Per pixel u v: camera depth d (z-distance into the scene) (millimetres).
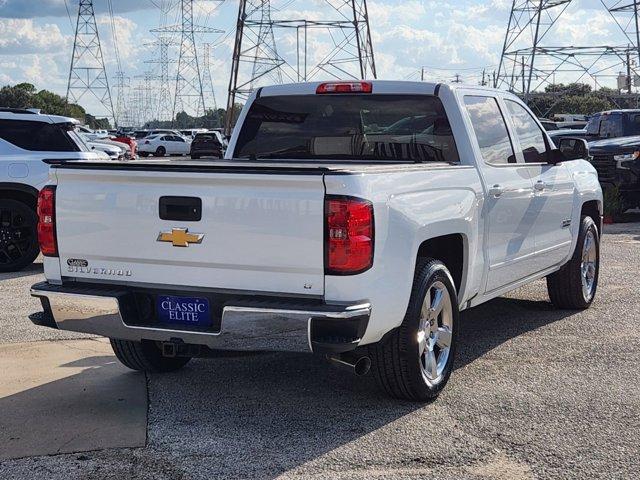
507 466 4383
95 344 6984
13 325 7637
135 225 5004
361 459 4477
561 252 7508
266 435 4844
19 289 9547
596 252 8250
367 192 4633
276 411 5266
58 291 5152
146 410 5297
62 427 4996
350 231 4551
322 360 6438
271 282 4730
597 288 9102
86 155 11281
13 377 6027
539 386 5707
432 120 6277
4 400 5504
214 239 4812
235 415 5195
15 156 10875
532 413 5176
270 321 4621
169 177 4871
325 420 5086
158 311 5062
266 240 4695
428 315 5363
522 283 6922
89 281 5203
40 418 5152
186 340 4887
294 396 5562
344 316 4523
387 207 4793
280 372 6141
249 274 4770
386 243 4766
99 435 4863
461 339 7023
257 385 5824
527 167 6816
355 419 5094
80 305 5086
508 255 6480
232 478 4254
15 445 4719
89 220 5133
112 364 6387
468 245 5777
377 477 4246
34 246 10906
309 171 4578
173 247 4914
